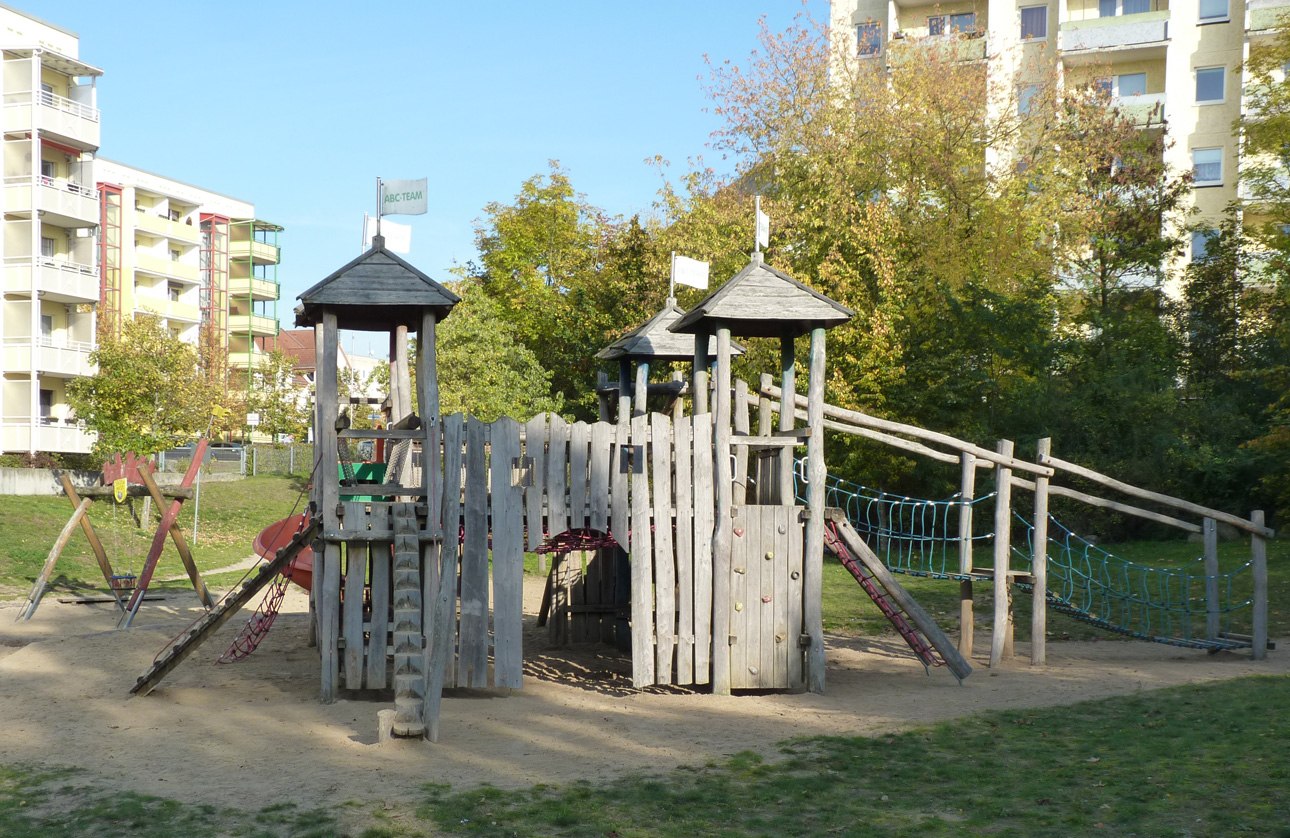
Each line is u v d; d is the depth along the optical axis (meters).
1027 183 38.09
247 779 9.13
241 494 40.88
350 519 12.60
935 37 43.66
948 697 13.10
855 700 12.91
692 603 13.30
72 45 48.53
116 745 10.34
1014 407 32.03
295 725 11.23
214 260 77.06
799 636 13.52
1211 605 16.56
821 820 8.09
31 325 43.97
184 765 9.60
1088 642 18.28
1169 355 35.34
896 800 8.59
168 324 65.94
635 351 16.56
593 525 13.19
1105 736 10.69
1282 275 32.28
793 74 39.16
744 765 9.66
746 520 13.51
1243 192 42.62
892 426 15.88
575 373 44.91
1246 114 40.41
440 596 11.12
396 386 15.20
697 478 13.41
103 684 13.41
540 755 10.02
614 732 11.03
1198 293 37.62
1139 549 28.64
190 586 24.59
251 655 15.66
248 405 60.62
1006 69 47.53
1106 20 45.91
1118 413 31.61
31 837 7.68
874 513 34.72
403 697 10.71
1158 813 8.08
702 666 13.22
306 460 54.56
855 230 31.11
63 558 27.52
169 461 45.38
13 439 43.50
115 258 63.19
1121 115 41.09
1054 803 8.42
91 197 46.38
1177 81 45.44
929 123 37.50
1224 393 33.91
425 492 12.93
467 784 9.00
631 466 13.38
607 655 16.55
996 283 35.72
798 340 29.28
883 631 19.38
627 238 38.84
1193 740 10.36
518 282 51.44
